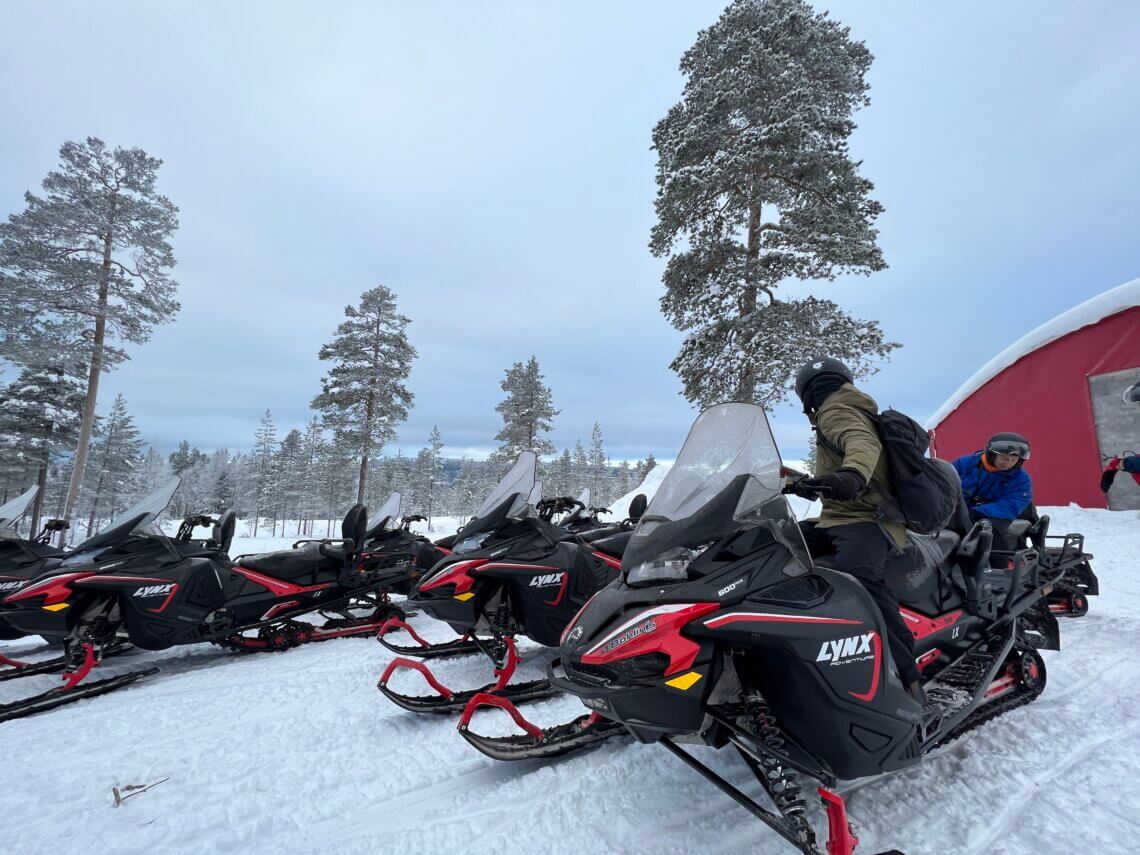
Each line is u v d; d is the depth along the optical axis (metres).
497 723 3.24
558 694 3.65
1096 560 7.43
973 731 2.86
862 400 2.30
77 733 3.22
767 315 13.52
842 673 1.97
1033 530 4.08
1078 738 2.75
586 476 71.44
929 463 2.28
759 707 1.94
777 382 13.37
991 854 1.92
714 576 2.01
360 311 32.56
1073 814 2.12
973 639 3.01
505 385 40.88
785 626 1.92
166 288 26.05
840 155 13.35
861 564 2.29
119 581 4.13
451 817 2.28
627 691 1.87
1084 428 10.74
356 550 5.50
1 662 4.27
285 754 2.89
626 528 6.12
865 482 1.98
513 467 4.64
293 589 5.11
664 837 2.09
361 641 5.37
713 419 2.41
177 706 3.63
